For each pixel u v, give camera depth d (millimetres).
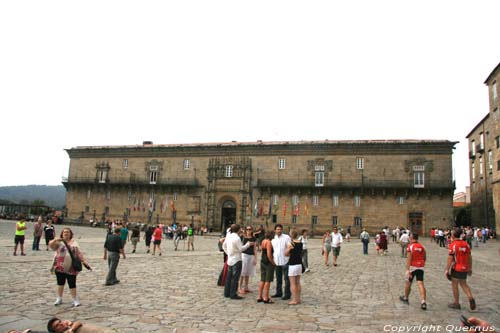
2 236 35969
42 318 9711
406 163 55594
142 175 66938
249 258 13984
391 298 13375
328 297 13391
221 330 9148
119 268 19297
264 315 10695
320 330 9312
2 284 13789
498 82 47438
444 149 54375
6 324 9094
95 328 6699
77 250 11250
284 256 12547
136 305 11430
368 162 57031
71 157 72000
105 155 69812
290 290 13344
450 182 53344
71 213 69938
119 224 16859
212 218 62344
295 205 59062
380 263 24656
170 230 50344
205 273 18406
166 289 14047
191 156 64938
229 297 12945
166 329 9102
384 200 55781
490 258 28516
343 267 22281
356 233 55875
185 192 64312
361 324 9922
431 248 37969
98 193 68875
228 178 62438
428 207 54000
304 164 59656
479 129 58938
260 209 60094
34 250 25109
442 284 16750
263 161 61469
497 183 48281
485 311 11617
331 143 58094
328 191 57719
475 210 62062
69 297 12203
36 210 78812
